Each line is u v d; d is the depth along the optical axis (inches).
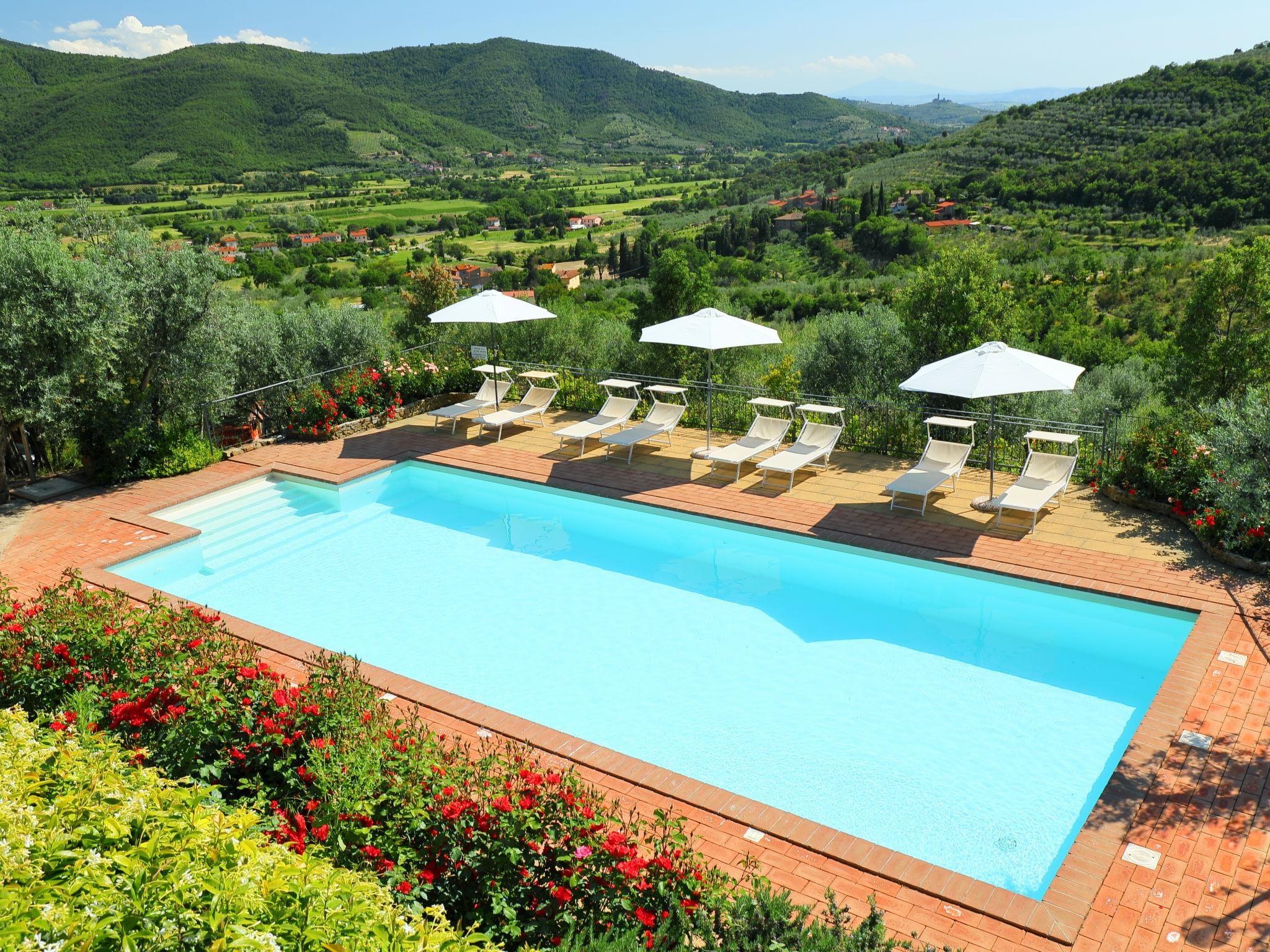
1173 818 200.2
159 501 436.8
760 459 482.3
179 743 190.1
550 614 341.7
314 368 617.3
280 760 182.2
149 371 480.4
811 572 375.6
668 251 674.8
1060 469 387.2
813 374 597.6
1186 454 374.0
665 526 421.7
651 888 150.9
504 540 418.0
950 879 185.5
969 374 353.7
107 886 95.7
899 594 354.3
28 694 221.9
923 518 390.0
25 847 102.6
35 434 480.7
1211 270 539.2
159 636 222.7
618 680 292.2
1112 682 284.2
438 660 306.2
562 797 161.0
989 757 245.8
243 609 346.3
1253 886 178.9
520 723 249.1
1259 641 274.2
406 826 159.9
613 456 498.3
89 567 362.3
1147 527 366.6
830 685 287.0
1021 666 296.5
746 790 234.2
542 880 154.6
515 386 614.2
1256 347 527.5
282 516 446.6
